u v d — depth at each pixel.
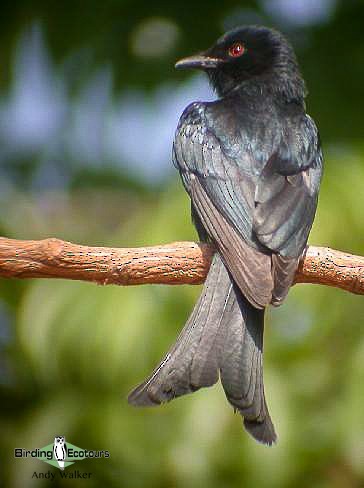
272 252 10.60
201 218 11.29
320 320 13.77
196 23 15.12
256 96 12.52
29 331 13.79
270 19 15.16
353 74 14.71
